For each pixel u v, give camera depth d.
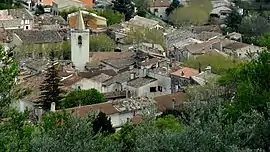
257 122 42.09
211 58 190.25
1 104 46.22
